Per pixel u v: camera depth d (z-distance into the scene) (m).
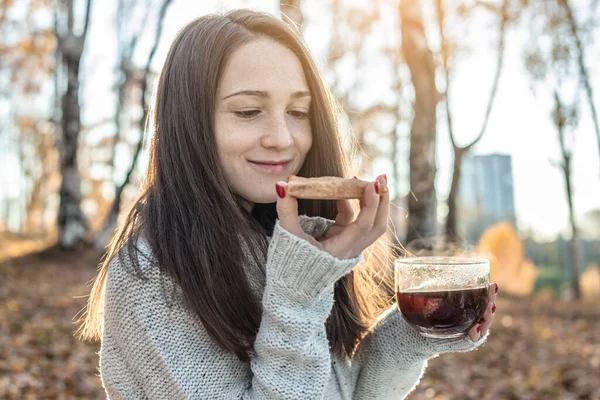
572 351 6.98
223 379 1.25
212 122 1.27
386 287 1.71
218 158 1.28
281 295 1.16
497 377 5.61
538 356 6.61
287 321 1.15
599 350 7.04
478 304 1.24
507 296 15.15
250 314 1.25
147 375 1.22
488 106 11.99
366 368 1.49
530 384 5.23
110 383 1.27
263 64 1.26
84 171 27.31
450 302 1.21
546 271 25.92
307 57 1.34
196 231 1.23
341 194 1.15
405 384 1.49
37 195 33.94
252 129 1.27
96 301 1.44
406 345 1.43
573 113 15.48
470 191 25.48
